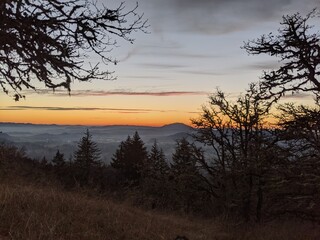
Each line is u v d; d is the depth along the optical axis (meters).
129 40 5.08
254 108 22.72
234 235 15.63
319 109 13.95
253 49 13.96
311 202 15.05
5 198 8.18
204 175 27.70
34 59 4.58
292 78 13.56
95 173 29.39
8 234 6.07
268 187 17.44
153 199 19.64
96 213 9.91
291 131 14.30
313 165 14.63
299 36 13.08
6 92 5.02
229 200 24.72
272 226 19.23
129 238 8.62
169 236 9.97
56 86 4.84
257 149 20.08
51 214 8.11
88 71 4.88
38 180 15.48
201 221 18.17
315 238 15.70
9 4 4.14
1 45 4.50
